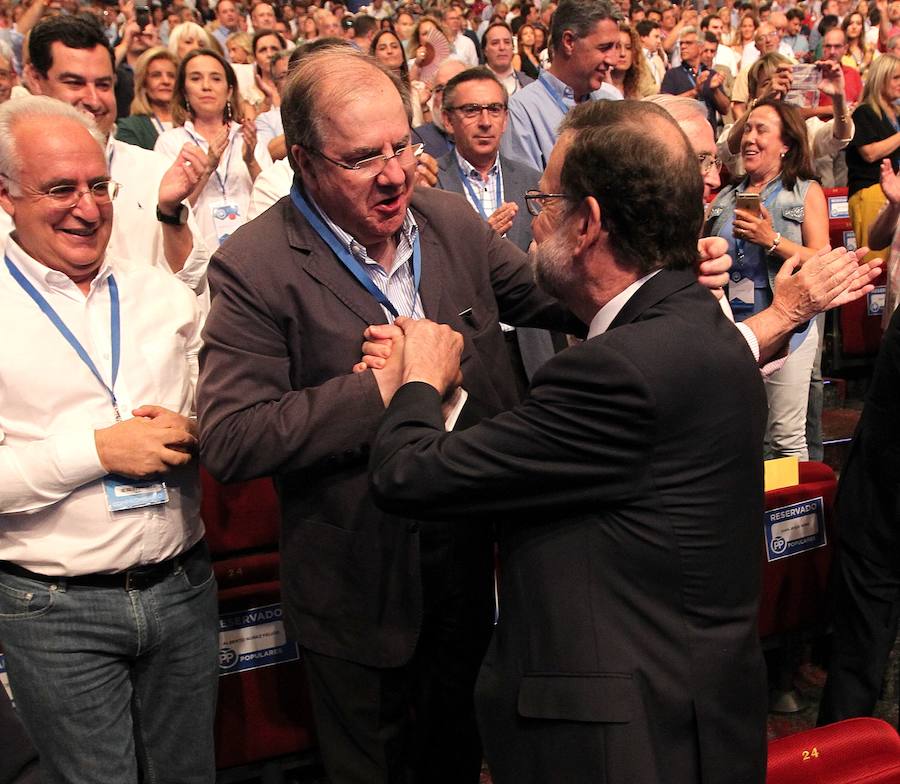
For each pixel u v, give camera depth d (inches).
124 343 74.1
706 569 56.0
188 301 79.2
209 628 79.7
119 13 361.4
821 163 227.5
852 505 99.5
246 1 418.9
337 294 69.4
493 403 75.5
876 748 76.7
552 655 56.6
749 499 57.7
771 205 145.9
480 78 138.8
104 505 71.3
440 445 56.1
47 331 71.3
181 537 75.7
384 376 65.6
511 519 59.0
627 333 54.5
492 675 60.1
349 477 69.6
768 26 440.1
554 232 58.6
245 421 66.4
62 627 72.1
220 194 152.9
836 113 210.4
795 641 112.2
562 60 153.7
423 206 75.9
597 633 55.6
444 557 73.5
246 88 244.4
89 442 69.3
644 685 55.4
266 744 96.0
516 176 143.8
